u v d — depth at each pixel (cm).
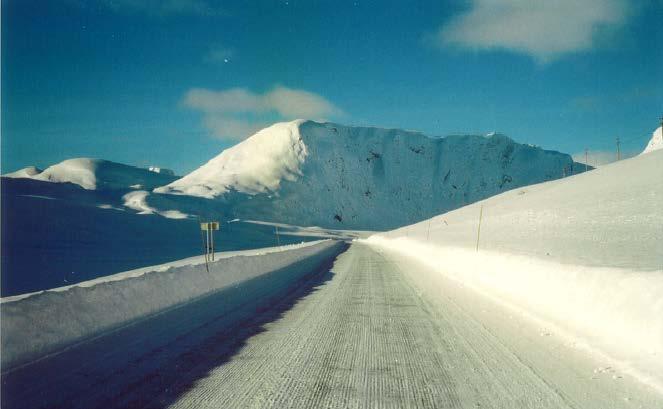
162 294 1227
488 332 907
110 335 861
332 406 517
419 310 1174
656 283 760
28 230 5406
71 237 5578
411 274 2239
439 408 512
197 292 1437
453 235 4922
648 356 657
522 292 1239
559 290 1021
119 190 14825
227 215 16175
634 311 751
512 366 675
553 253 1900
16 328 718
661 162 4828
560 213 4169
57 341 782
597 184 5025
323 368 666
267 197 19675
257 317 1070
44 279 2188
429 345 805
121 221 7469
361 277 2094
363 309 1195
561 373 640
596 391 564
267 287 1684
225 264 1898
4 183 10119
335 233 16500
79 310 888
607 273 913
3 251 3888
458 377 623
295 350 768
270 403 525
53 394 549
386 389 575
